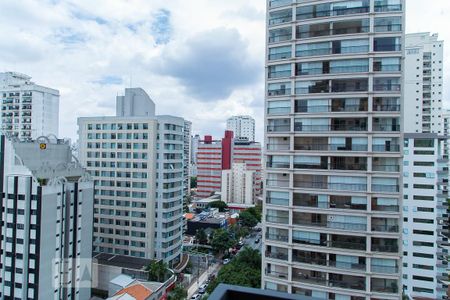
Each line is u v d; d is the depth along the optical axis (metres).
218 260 91.06
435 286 58.72
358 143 36.78
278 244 39.16
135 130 75.81
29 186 49.25
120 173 76.75
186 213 131.38
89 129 79.56
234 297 6.88
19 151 51.09
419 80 89.69
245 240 113.81
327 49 38.06
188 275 74.25
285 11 40.34
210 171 178.75
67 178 57.56
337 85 37.94
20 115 110.50
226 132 181.12
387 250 35.44
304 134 38.59
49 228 50.50
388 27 36.28
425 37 96.38
